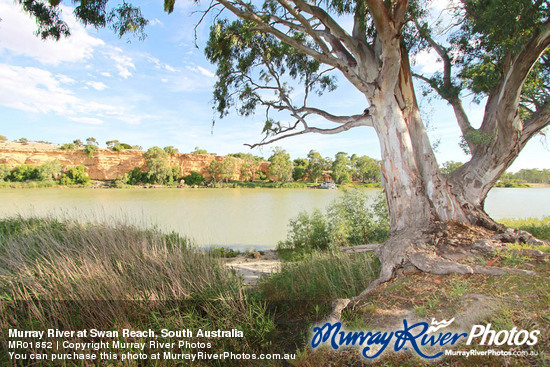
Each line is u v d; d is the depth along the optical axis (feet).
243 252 35.53
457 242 16.96
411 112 21.54
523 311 9.28
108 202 100.78
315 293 15.94
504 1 16.57
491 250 15.62
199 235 46.32
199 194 153.79
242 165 268.62
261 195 147.84
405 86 21.45
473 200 21.88
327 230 32.65
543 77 23.89
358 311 12.00
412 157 20.36
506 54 20.62
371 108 21.43
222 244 40.86
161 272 15.10
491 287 11.69
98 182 227.40
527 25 16.70
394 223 20.44
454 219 20.13
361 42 22.72
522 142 21.54
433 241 17.16
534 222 29.94
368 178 255.70
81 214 29.66
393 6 18.86
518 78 18.54
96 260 15.16
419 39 24.26
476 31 19.45
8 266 15.60
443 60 26.40
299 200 116.47
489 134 21.40
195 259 17.40
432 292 12.36
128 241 18.60
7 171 205.67
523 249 15.02
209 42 26.23
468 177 22.54
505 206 76.33
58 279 13.12
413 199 19.74
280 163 249.96
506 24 17.04
